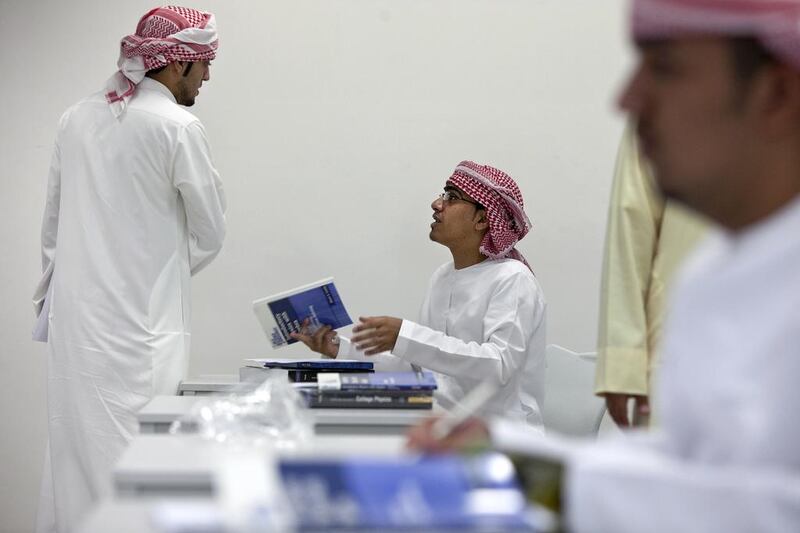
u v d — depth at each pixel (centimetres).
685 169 100
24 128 452
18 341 455
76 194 348
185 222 363
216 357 454
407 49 455
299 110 454
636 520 95
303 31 454
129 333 343
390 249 455
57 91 452
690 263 115
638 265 244
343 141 455
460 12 456
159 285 349
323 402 242
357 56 455
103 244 345
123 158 344
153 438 190
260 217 455
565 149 457
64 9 451
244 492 102
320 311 303
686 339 108
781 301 98
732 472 94
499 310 326
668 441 112
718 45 98
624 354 242
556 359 375
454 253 346
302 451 178
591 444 121
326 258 455
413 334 306
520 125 456
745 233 104
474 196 336
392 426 234
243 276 455
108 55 453
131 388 343
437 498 104
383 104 455
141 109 347
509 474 114
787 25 95
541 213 456
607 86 457
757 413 95
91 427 341
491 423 129
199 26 358
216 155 453
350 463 106
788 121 98
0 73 450
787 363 95
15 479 455
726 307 102
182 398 266
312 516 100
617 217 246
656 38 101
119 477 154
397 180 455
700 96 99
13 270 454
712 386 101
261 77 453
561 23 456
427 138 455
